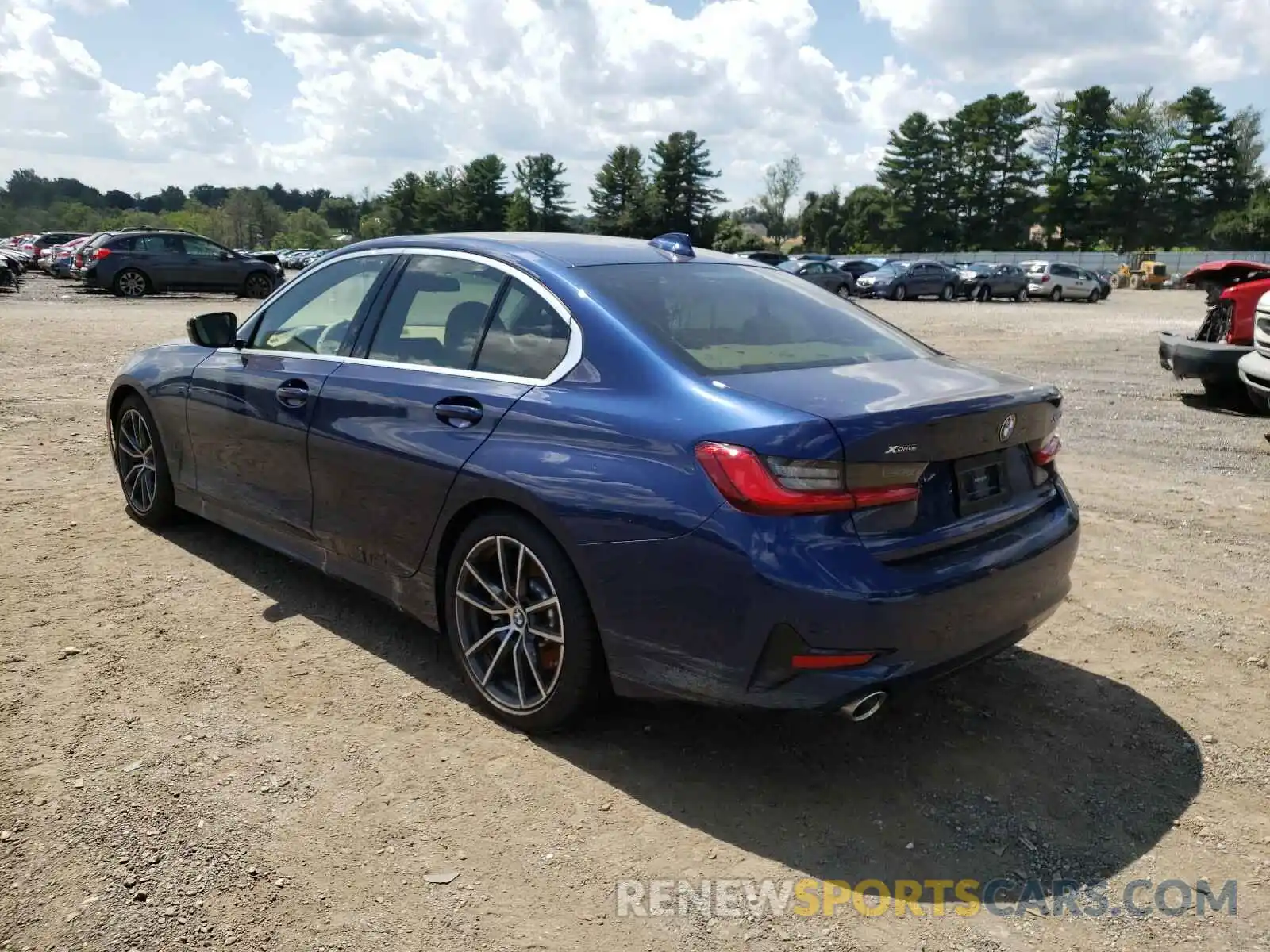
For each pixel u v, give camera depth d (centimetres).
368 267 406
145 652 379
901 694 283
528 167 12019
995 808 296
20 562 467
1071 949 239
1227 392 1015
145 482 520
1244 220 9031
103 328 1531
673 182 10906
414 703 348
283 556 489
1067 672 390
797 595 262
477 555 335
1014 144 10506
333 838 271
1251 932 245
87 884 248
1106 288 4041
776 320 354
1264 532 568
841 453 265
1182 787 310
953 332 1969
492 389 333
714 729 338
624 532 287
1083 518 593
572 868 263
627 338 311
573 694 312
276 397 409
